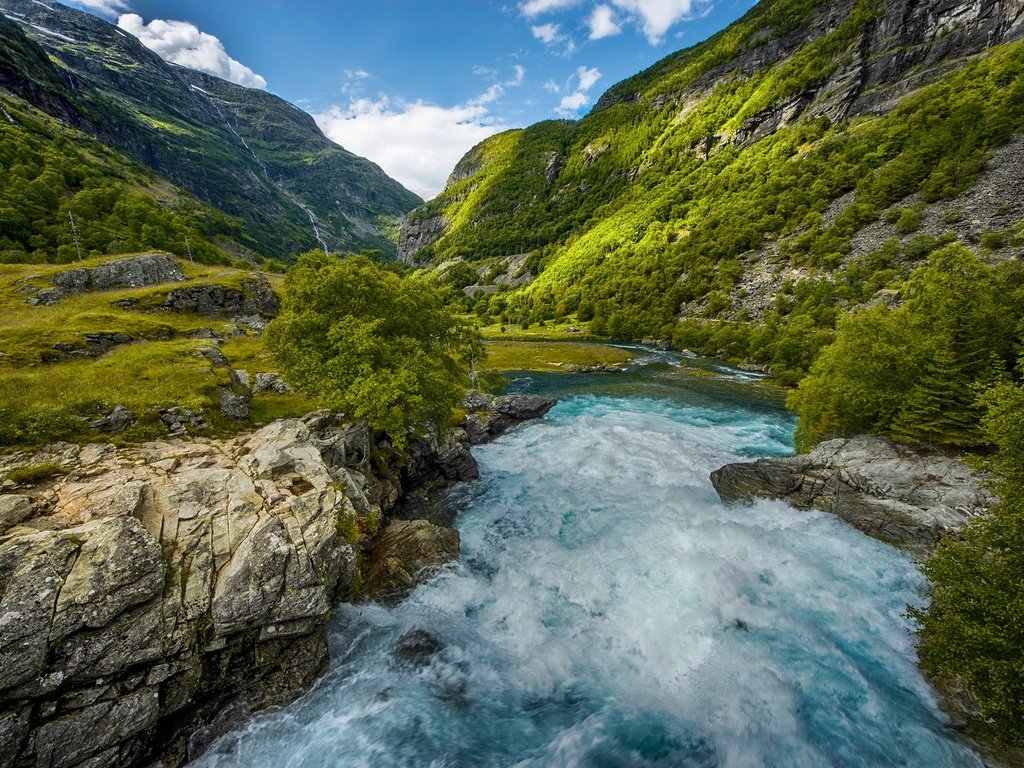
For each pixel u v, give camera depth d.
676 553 23.23
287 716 14.15
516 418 53.22
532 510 29.36
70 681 11.30
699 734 14.18
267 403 33.31
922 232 94.56
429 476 34.66
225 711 13.63
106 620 12.10
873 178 121.75
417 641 17.59
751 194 160.38
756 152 192.25
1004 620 13.12
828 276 104.19
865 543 24.61
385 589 19.58
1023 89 103.12
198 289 60.75
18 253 78.94
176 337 45.12
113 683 11.90
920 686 15.78
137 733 11.84
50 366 29.89
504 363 98.81
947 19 158.00
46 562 12.30
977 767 13.07
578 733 14.23
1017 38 139.38
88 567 12.65
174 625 12.96
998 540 14.59
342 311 34.78
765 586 20.78
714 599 19.81
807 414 35.50
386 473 30.09
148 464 19.64
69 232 92.31
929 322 29.02
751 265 130.88
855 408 31.64
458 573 21.67
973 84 123.75
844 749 13.69
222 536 15.62
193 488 17.69
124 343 37.78
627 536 25.20
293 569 15.06
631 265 174.88
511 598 20.45
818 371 35.28
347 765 12.98
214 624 13.53
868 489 26.88
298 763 12.97
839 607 19.52
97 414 23.02
